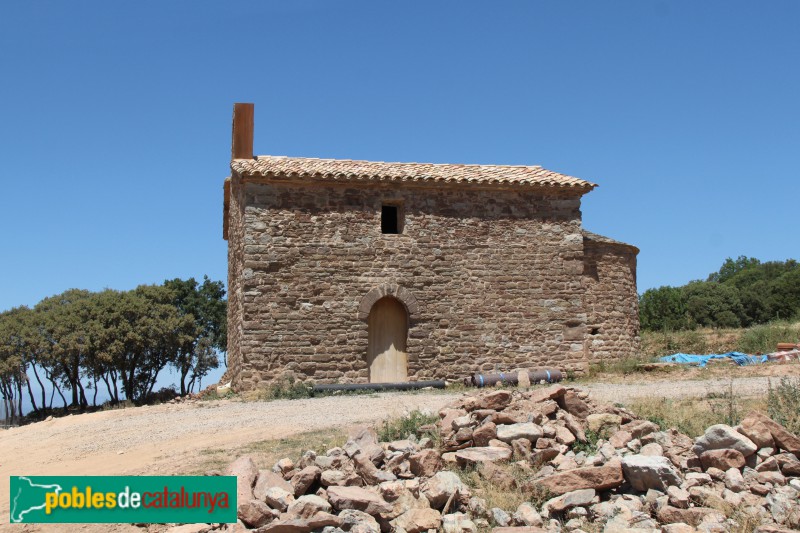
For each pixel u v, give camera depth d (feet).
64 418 64.44
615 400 50.11
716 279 228.22
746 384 58.34
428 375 74.02
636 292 90.17
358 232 74.38
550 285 77.82
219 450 44.21
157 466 41.75
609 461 32.73
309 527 28.86
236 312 79.61
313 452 36.01
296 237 73.05
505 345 76.02
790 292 154.10
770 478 31.48
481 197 77.66
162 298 138.92
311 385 70.08
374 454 34.81
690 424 39.19
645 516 29.43
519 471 33.60
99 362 128.36
